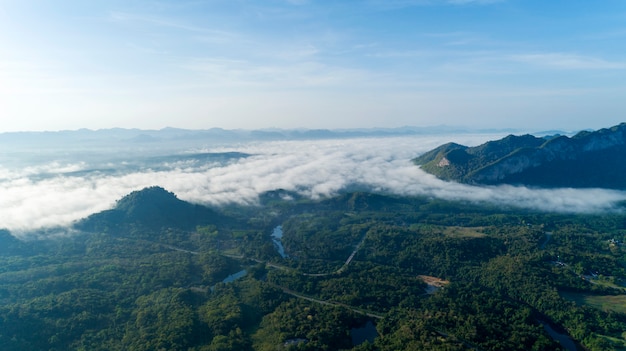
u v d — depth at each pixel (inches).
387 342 7647.6
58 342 7613.2
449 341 7539.4
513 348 7436.0
